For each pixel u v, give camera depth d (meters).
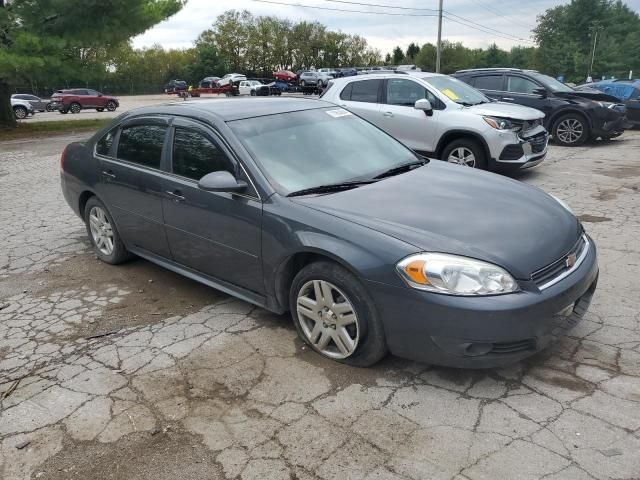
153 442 2.80
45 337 3.95
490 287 2.83
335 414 2.93
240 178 3.72
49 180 9.88
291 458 2.63
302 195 3.57
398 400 3.02
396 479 2.46
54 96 34.41
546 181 8.41
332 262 3.26
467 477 2.45
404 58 92.69
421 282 2.89
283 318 4.05
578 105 11.71
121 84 68.94
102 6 17.80
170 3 20.27
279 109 4.34
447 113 8.38
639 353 3.37
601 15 80.50
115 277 5.02
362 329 3.17
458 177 4.03
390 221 3.21
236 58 79.69
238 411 3.00
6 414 3.08
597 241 5.49
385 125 9.05
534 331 2.89
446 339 2.88
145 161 4.55
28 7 17.23
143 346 3.74
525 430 2.73
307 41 80.81
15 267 5.38
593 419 2.79
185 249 4.26
